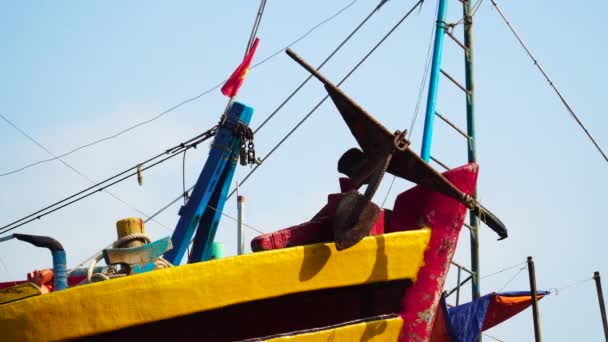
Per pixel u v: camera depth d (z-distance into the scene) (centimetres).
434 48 1591
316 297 1209
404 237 1237
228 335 1184
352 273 1199
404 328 1252
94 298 1120
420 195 1287
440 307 1476
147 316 1125
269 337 1160
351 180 1242
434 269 1273
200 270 1140
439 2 1620
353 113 1193
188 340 1170
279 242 1207
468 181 1298
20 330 1122
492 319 1666
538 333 1606
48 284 1459
